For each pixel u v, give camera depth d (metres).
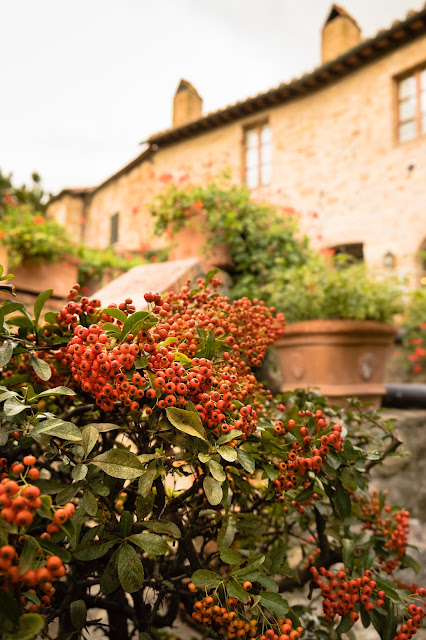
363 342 3.23
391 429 1.68
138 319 1.03
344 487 1.33
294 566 2.09
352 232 9.98
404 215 9.30
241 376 1.42
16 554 0.78
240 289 3.79
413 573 2.34
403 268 9.17
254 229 3.92
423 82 9.41
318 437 1.20
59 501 0.95
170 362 1.04
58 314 1.25
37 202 11.22
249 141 12.13
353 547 1.32
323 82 10.70
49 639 0.80
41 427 0.94
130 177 15.30
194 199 3.93
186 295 1.50
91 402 1.33
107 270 5.27
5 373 1.38
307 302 3.38
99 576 1.27
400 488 3.04
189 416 1.00
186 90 14.43
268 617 1.12
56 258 3.90
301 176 10.88
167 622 1.52
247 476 1.35
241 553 1.25
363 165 9.97
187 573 1.32
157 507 1.13
